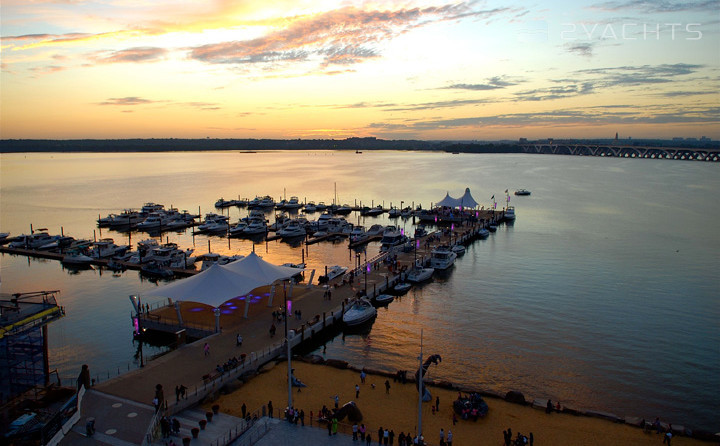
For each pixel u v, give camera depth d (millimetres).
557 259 103750
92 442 34969
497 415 42000
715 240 121625
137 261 99688
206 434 37438
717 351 57750
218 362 50094
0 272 96062
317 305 68812
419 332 63812
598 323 66500
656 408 45562
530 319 68250
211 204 196750
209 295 58375
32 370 41688
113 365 54812
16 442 32875
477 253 110438
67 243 115812
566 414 42406
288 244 124125
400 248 108875
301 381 48094
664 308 72438
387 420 40625
